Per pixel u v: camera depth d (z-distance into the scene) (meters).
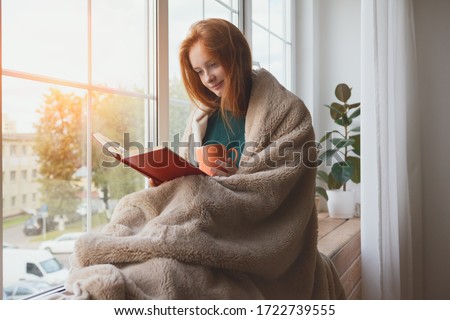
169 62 1.54
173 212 0.88
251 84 1.23
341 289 1.49
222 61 1.14
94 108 1.23
